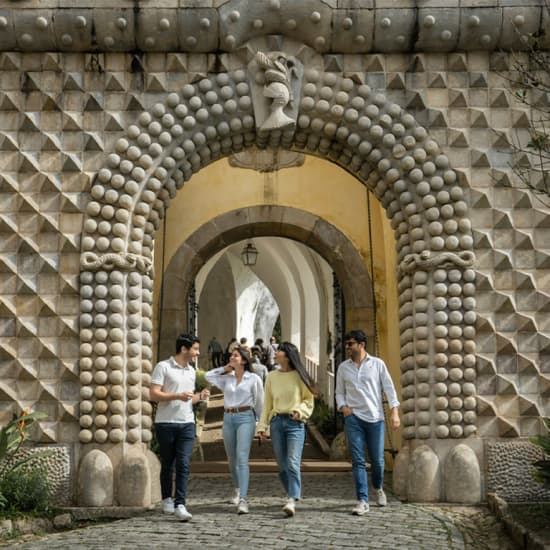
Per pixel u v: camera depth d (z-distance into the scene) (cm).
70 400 848
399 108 880
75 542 684
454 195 872
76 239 859
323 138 906
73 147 871
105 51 876
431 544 662
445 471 852
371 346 1295
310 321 2164
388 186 904
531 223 878
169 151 878
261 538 676
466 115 886
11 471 795
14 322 855
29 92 875
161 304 1319
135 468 829
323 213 1334
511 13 859
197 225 1338
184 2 852
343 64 885
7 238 862
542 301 867
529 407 855
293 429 781
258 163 1342
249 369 812
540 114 882
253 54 873
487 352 866
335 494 907
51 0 852
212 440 1541
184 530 712
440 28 863
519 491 845
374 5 859
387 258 1240
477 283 870
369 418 801
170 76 878
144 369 871
